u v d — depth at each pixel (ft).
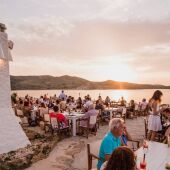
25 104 43.60
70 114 34.55
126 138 17.39
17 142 23.35
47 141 26.76
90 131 34.01
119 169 7.54
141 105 54.34
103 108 42.86
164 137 21.75
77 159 21.67
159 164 11.93
